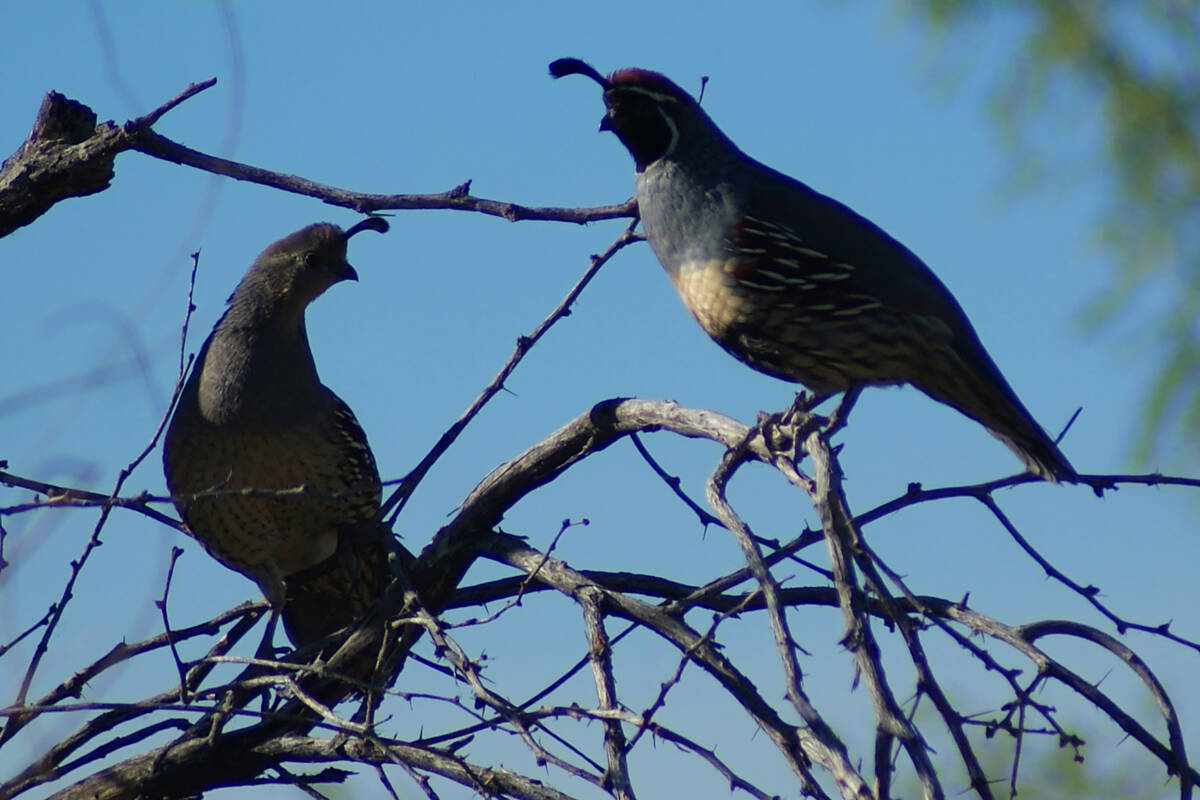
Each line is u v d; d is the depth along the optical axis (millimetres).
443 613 9906
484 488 9758
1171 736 7777
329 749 8711
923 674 6758
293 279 10734
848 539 7164
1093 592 8508
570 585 8656
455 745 7934
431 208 9516
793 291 10625
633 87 10953
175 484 10797
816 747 6871
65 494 7727
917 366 10805
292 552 10875
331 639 9523
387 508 10602
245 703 9461
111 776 9148
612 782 7043
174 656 8016
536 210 9648
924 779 6023
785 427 9188
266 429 10617
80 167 9602
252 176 9492
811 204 10828
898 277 10703
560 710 7254
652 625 8281
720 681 7820
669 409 8883
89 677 9031
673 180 10891
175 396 7961
